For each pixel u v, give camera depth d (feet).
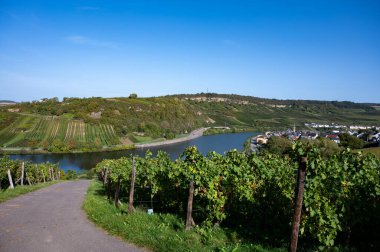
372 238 29.63
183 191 40.93
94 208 42.93
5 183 84.07
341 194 27.76
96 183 99.86
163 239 27.55
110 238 29.12
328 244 25.53
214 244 27.20
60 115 467.11
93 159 316.40
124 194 60.34
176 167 40.24
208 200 34.22
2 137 376.07
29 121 421.18
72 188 82.43
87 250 25.98
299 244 28.04
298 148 27.22
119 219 34.78
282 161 44.34
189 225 31.17
